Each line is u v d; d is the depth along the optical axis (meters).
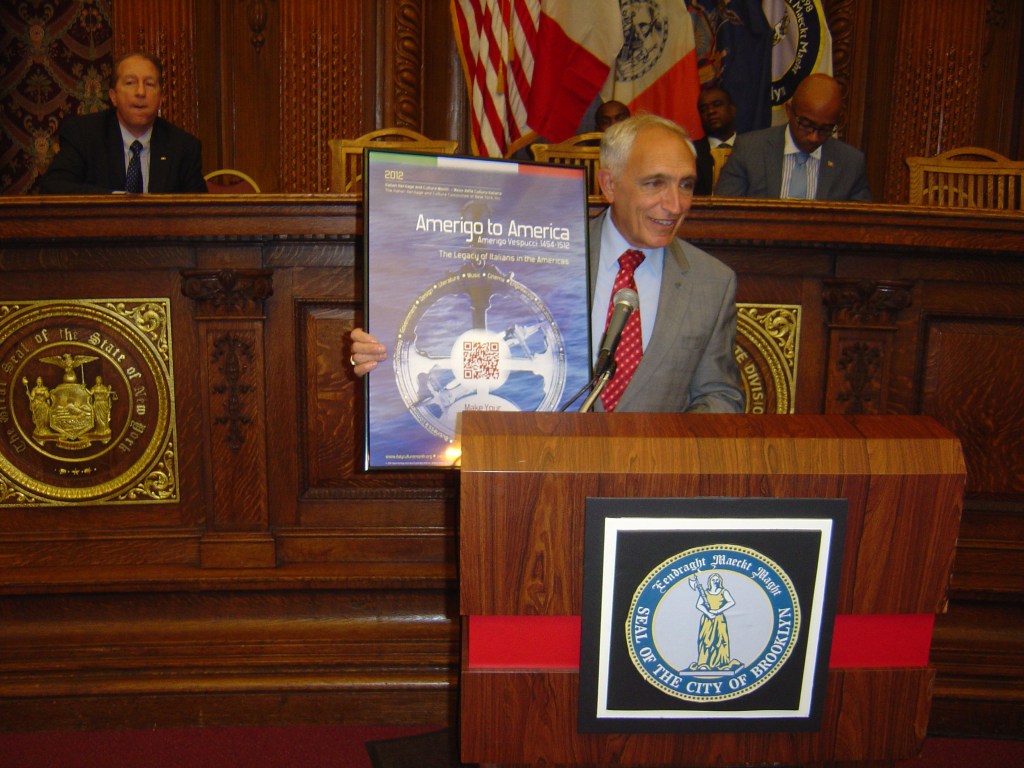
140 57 3.04
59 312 2.19
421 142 3.24
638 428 0.87
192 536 2.27
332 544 2.30
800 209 2.19
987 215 2.19
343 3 4.86
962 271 2.31
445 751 2.06
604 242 1.68
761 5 5.04
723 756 0.89
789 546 0.84
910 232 2.22
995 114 5.23
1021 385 2.35
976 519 2.38
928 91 5.09
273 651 2.21
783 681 0.86
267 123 5.04
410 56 4.89
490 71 4.53
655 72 4.91
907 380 2.34
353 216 2.15
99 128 3.11
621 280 1.61
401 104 4.91
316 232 2.15
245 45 4.98
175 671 2.15
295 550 2.29
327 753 2.04
